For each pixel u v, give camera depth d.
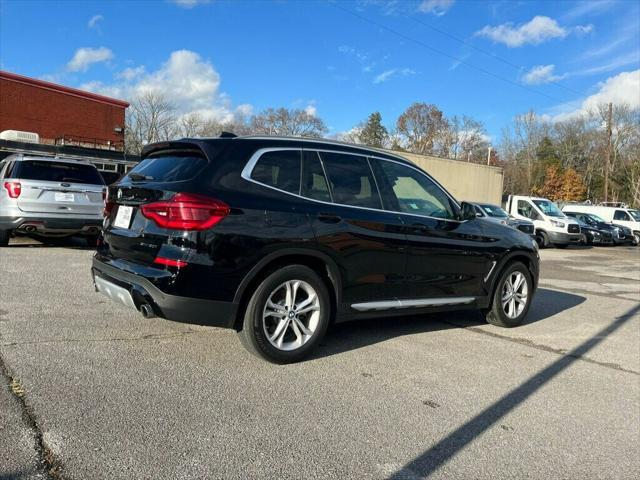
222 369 3.94
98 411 3.09
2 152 19.72
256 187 4.00
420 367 4.36
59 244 10.54
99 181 9.62
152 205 3.82
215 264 3.71
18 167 8.79
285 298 4.12
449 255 5.16
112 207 4.40
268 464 2.68
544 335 5.80
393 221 4.69
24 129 34.28
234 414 3.21
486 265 5.58
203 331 4.84
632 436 3.40
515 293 6.01
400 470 2.74
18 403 3.10
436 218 5.12
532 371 4.51
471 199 25.95
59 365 3.76
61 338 4.36
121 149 37.88
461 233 5.29
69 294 5.92
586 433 3.39
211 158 3.94
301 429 3.10
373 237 4.50
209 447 2.80
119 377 3.63
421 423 3.32
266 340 4.01
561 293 9.05
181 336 4.65
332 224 4.25
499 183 27.36
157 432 2.91
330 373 4.05
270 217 3.94
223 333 4.82
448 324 5.95
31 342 4.20
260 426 3.09
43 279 6.67
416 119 80.38
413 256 4.84
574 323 6.56
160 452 2.70
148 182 4.02
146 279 3.72
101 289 4.34
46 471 2.45
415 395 3.76
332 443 2.96
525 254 5.99
